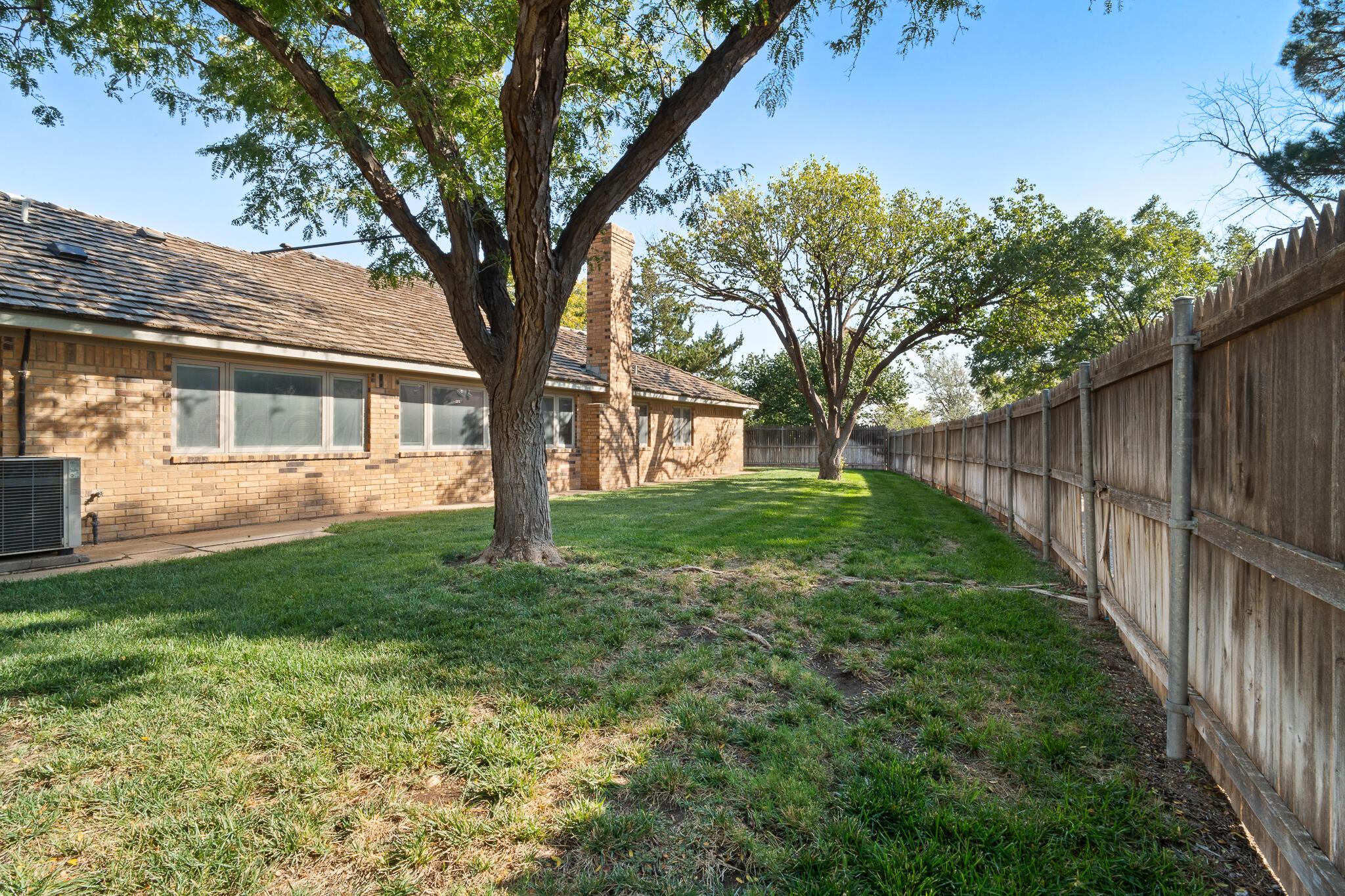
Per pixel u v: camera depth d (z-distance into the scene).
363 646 3.77
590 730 2.79
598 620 4.32
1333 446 1.61
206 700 3.00
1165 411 3.02
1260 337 2.05
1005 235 17.06
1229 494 2.30
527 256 5.30
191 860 1.94
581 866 1.95
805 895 1.81
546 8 4.07
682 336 37.91
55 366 7.06
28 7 5.63
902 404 43.78
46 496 5.96
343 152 6.62
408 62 5.64
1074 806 2.24
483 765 2.50
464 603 4.69
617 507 10.98
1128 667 3.62
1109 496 4.00
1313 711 1.74
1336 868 1.59
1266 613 2.04
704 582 5.37
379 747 2.59
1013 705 3.06
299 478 9.55
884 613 4.51
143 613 4.39
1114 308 25.45
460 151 5.81
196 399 8.41
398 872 1.92
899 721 2.90
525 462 6.18
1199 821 2.21
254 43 6.39
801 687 3.25
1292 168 13.05
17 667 3.33
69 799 2.23
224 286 9.77
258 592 4.95
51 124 6.25
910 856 1.97
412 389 11.52
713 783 2.39
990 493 10.00
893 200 17.56
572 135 6.79
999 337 18.27
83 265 8.03
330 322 10.53
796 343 19.39
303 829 2.09
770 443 30.30
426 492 11.67
